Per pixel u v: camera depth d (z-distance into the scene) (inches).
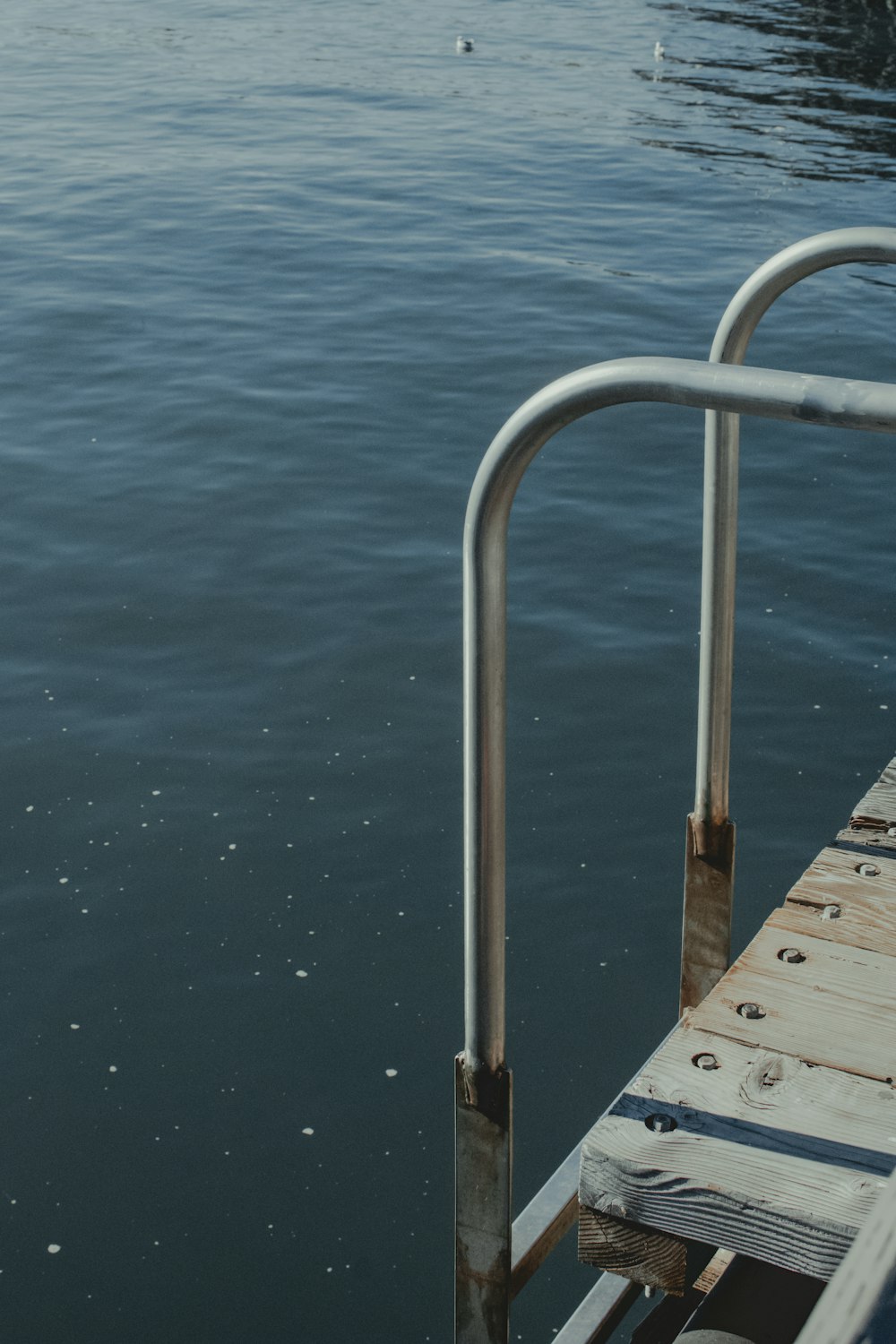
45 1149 178.7
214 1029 196.5
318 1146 179.3
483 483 50.7
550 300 527.8
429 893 221.8
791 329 497.4
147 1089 187.2
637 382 46.7
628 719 267.3
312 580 316.5
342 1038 195.3
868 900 74.7
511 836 235.6
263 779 248.4
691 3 1339.8
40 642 289.9
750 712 268.1
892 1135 55.6
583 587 315.3
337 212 647.1
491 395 435.8
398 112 869.8
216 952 209.8
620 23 1220.5
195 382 440.8
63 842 232.1
